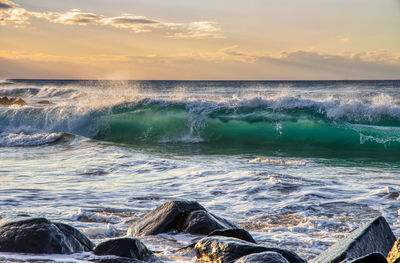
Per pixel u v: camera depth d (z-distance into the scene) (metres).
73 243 3.92
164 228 5.52
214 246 3.66
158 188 8.87
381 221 4.14
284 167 11.52
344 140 16.97
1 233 3.84
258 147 16.34
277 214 6.85
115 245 3.75
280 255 3.15
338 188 8.54
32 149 15.61
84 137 18.17
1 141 17.22
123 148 15.91
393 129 17.08
